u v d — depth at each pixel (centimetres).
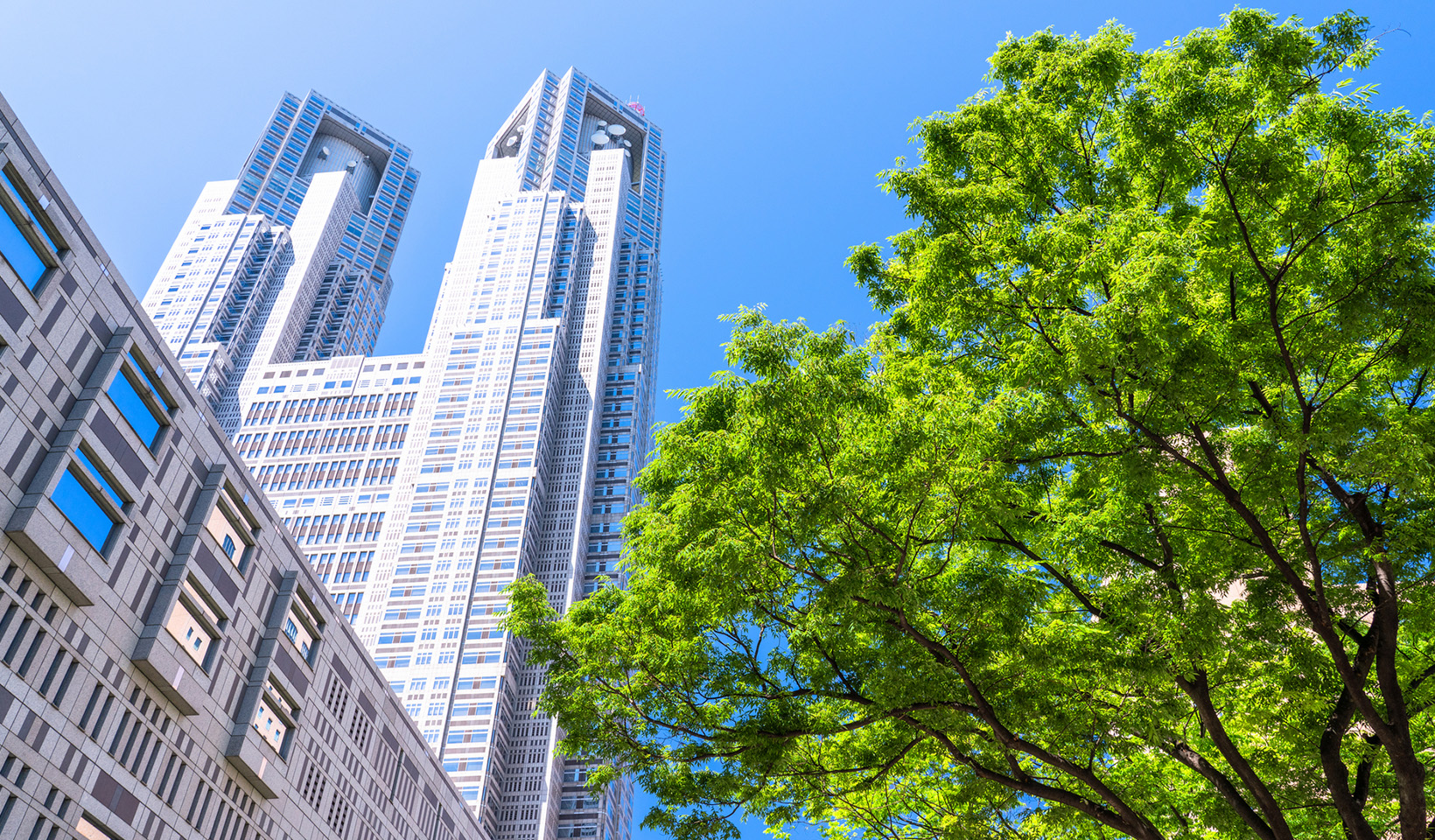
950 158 1444
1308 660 1298
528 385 15375
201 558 4538
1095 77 1381
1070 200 1397
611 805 12569
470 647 12238
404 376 16238
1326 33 1234
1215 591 1372
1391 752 1148
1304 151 1221
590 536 14725
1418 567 1230
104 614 3894
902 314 1448
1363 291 1146
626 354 18075
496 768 11400
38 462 3578
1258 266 1191
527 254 18038
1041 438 1255
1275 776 1395
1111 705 1299
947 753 1562
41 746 3547
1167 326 1089
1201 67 1294
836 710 1554
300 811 5431
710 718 1516
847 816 1731
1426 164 1138
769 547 1295
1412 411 1260
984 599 1243
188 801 4422
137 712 4100
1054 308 1251
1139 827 1260
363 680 6425
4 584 3406
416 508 13825
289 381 16475
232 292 18700
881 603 1212
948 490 1218
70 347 3762
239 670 4872
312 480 14888
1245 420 1263
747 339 1277
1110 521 1372
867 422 1288
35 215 3616
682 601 1450
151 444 4269
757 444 1242
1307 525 1297
